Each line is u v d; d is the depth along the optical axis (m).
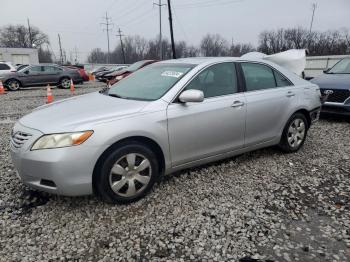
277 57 10.16
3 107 10.70
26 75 17.95
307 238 2.85
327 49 52.97
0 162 4.66
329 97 7.34
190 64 4.10
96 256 2.61
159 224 3.05
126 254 2.63
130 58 77.50
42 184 3.10
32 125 3.23
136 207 3.35
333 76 7.89
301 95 4.93
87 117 3.20
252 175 4.18
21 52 50.91
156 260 2.56
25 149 3.07
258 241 2.80
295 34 60.69
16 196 3.59
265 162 4.65
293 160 4.76
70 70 19.56
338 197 3.61
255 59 4.61
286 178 4.11
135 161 3.36
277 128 4.68
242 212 3.26
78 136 3.00
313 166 4.53
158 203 3.43
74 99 4.09
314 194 3.68
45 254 2.63
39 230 2.95
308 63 22.94
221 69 4.15
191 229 2.97
